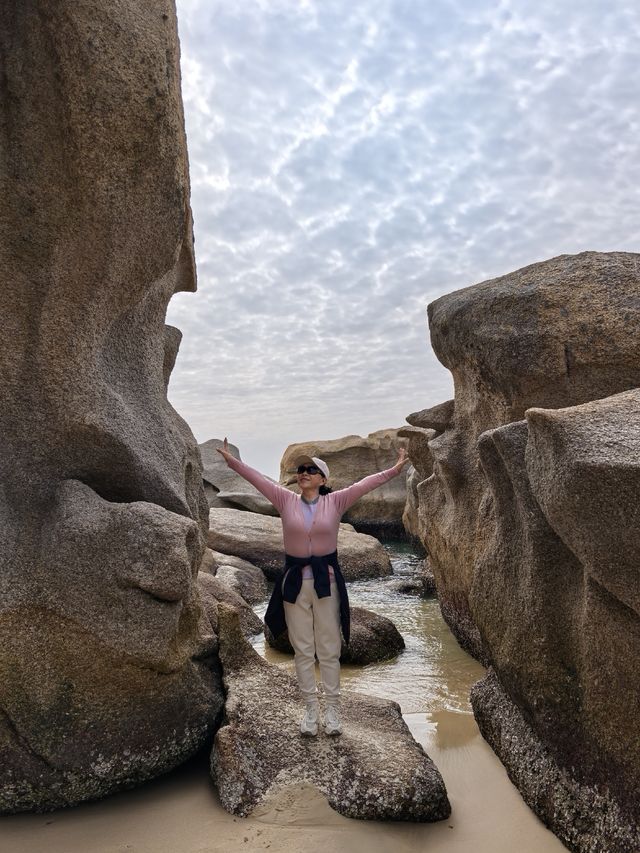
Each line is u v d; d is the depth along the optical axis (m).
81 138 3.15
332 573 3.69
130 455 3.48
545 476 2.93
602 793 2.89
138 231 3.37
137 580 3.02
